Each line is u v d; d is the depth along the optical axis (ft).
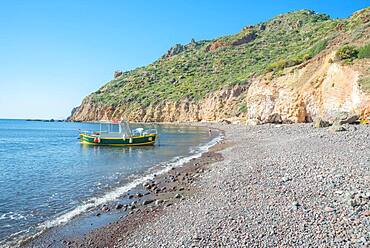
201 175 64.80
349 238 27.66
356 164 52.54
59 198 53.42
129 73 581.12
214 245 29.50
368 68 132.16
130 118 410.52
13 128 383.45
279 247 27.71
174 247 30.37
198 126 291.79
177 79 447.01
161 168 80.18
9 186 62.59
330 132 99.96
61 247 34.37
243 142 118.62
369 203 34.53
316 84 160.15
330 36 204.54
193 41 641.81
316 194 40.09
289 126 155.94
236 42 507.30
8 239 36.63
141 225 38.93
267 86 200.23
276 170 56.95
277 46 432.25
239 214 36.70
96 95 511.40
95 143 150.10
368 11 244.83
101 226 39.88
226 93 329.93
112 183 64.03
